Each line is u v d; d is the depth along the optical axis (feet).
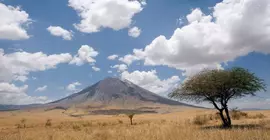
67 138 65.26
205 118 135.03
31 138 66.49
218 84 97.81
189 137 52.60
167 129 67.05
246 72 99.25
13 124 277.03
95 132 71.20
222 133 51.80
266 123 99.04
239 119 144.15
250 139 46.93
